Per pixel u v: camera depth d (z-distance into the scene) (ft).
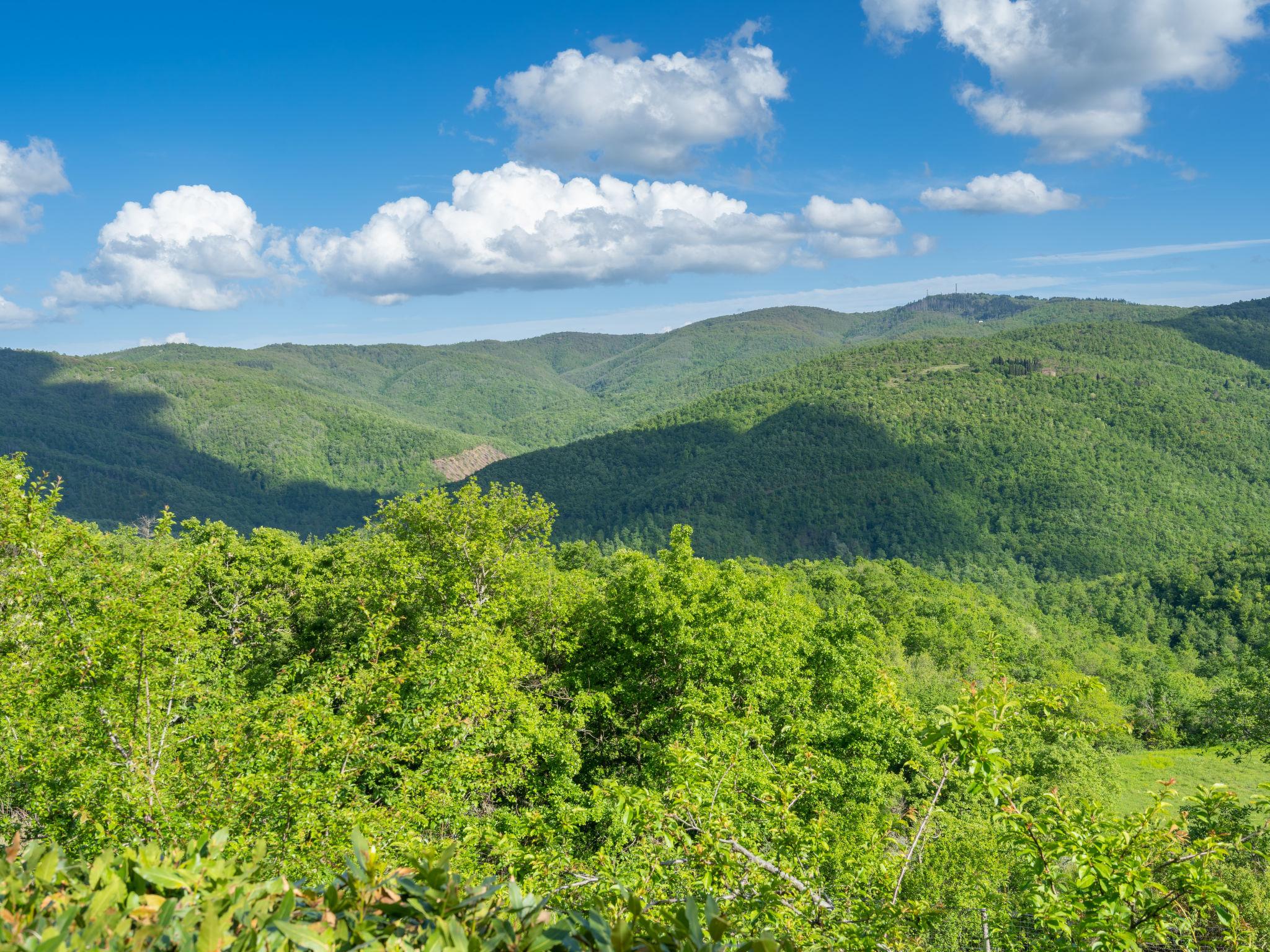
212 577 76.13
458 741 36.52
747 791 29.07
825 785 48.80
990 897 20.72
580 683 64.54
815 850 19.90
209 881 6.03
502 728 46.88
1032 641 225.76
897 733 57.47
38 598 31.94
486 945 5.53
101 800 24.89
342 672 34.22
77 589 30.58
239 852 22.18
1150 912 13.55
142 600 28.96
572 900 17.62
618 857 21.48
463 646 44.91
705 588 66.95
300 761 26.30
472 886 6.48
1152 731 159.22
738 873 17.44
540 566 84.48
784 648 63.82
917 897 26.14
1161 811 14.57
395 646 34.65
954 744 15.35
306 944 5.30
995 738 14.96
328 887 6.31
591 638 70.54
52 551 31.89
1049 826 14.46
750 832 19.92
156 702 30.42
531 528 83.76
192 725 31.60
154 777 26.53
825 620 72.79
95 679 28.02
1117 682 198.39
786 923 15.88
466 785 36.81
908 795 55.98
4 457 38.96
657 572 66.90
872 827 27.04
